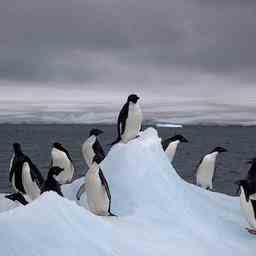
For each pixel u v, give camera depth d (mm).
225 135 164625
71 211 9648
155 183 13875
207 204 14891
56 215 9273
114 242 9766
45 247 8578
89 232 9555
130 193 13445
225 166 59500
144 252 9883
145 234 11148
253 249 12219
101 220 10219
